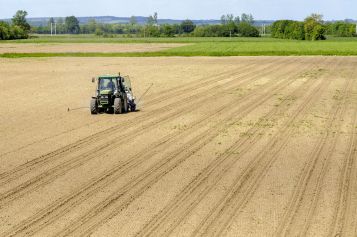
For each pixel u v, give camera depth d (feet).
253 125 178.60
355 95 248.52
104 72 375.66
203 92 265.95
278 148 145.59
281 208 97.66
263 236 84.84
